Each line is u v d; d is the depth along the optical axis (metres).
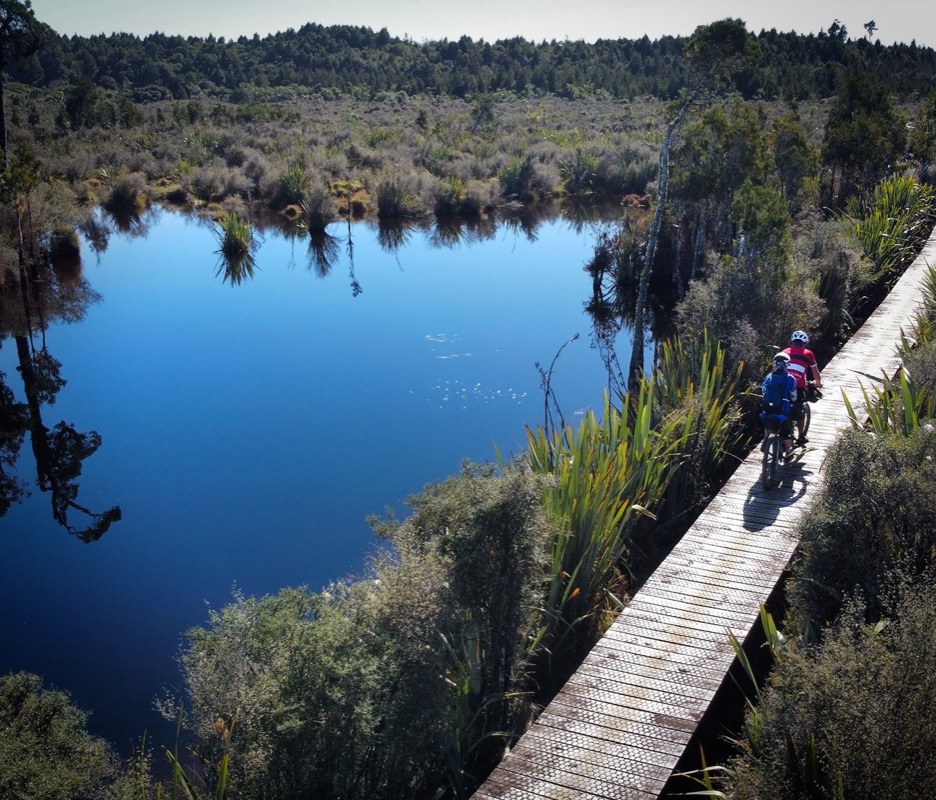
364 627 6.29
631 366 17.00
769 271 15.79
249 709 5.83
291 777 5.70
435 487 7.33
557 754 6.34
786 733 5.23
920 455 7.68
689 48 17.28
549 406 16.45
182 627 9.73
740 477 10.88
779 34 109.25
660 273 23.89
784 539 9.33
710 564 8.89
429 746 6.38
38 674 8.87
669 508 10.86
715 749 6.94
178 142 52.59
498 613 6.91
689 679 7.12
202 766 7.36
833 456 7.71
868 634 5.63
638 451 10.28
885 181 26.50
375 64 119.62
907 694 4.99
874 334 15.88
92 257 30.25
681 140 23.94
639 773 6.13
